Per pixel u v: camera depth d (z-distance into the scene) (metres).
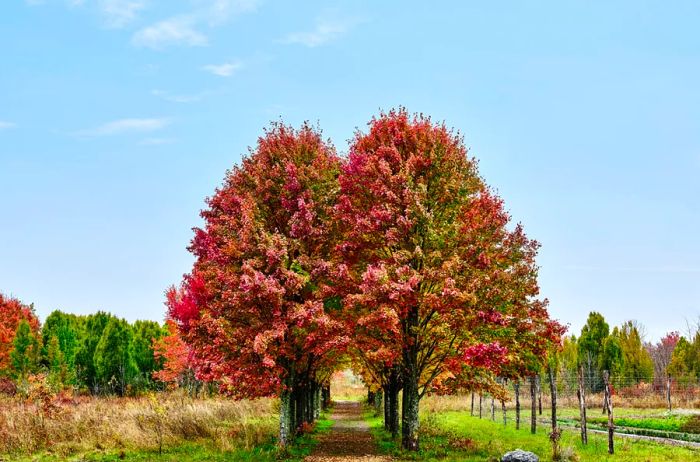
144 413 25.25
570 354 55.00
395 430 25.30
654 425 28.67
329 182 22.30
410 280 17.95
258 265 20.16
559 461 17.47
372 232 20.11
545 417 35.28
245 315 20.97
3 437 20.70
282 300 19.58
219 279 20.77
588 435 24.45
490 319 18.72
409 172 20.44
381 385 27.86
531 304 20.88
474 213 21.03
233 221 21.53
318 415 39.69
